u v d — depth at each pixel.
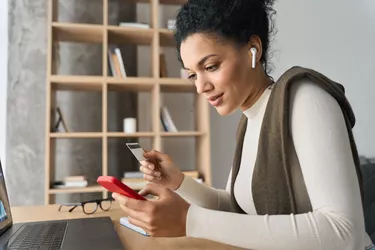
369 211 1.15
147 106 2.83
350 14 3.11
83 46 2.76
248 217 0.70
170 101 2.91
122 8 2.83
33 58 2.71
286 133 0.79
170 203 0.71
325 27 3.05
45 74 2.72
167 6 2.93
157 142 2.47
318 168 0.69
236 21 0.82
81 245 0.75
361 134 3.03
